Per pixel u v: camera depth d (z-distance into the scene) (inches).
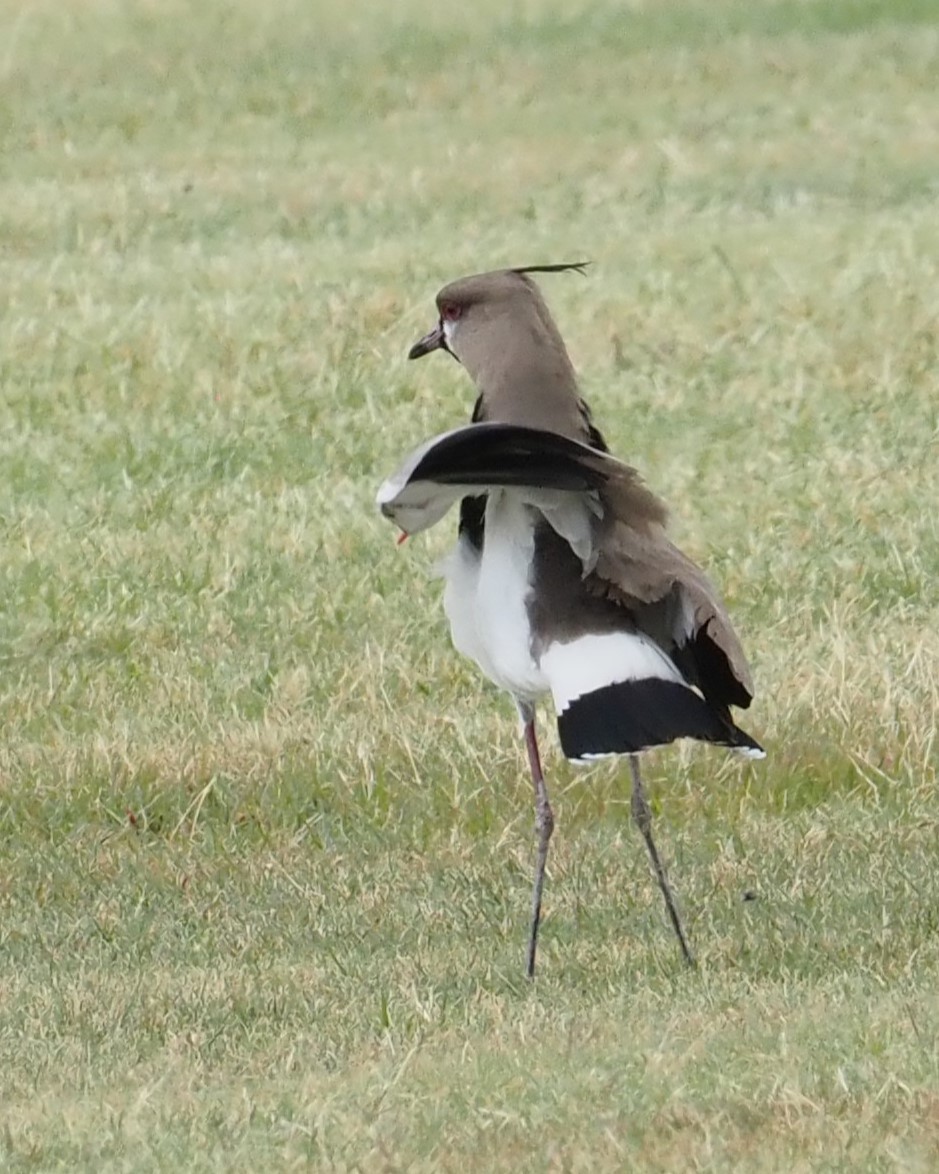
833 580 565.3
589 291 822.5
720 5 1350.9
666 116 1132.5
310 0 1412.4
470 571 386.0
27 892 435.8
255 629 552.7
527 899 418.6
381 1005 359.3
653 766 472.4
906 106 1132.5
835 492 625.9
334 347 768.9
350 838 455.5
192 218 987.9
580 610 367.2
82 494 649.0
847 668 502.3
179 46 1312.7
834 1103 299.1
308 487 650.2
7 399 728.3
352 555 594.9
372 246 930.7
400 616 556.4
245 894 429.1
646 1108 303.3
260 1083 325.4
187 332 787.4
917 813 452.4
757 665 515.8
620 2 1369.3
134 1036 354.0
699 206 975.0
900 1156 280.4
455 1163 287.6
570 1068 320.8
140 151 1109.1
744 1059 319.6
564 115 1144.8
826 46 1253.7
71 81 1244.5
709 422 690.2
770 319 774.5
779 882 418.6
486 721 494.3
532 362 392.2
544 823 387.9
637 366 743.7
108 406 723.4
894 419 684.1
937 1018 332.5
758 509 614.5
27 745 497.0
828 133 1087.0
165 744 489.4
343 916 412.8
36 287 866.8
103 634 552.7
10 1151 298.8
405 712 503.5
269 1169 289.6
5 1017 365.1
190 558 595.8
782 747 475.8
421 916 411.5
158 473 666.2
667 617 367.6
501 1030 344.2
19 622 560.1
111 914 422.0
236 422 707.4
